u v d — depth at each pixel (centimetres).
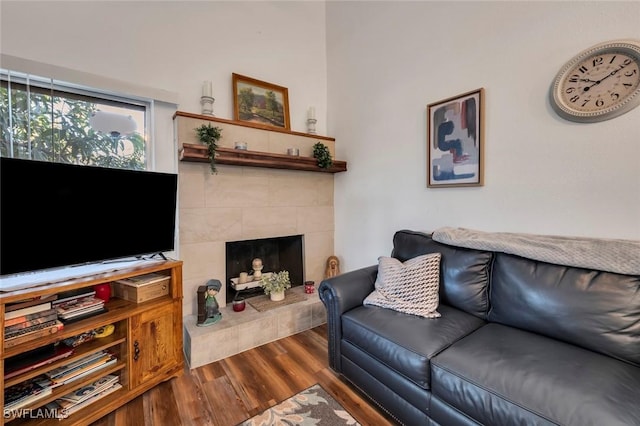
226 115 260
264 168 267
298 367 193
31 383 138
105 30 205
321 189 310
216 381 177
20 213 137
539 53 168
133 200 181
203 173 233
